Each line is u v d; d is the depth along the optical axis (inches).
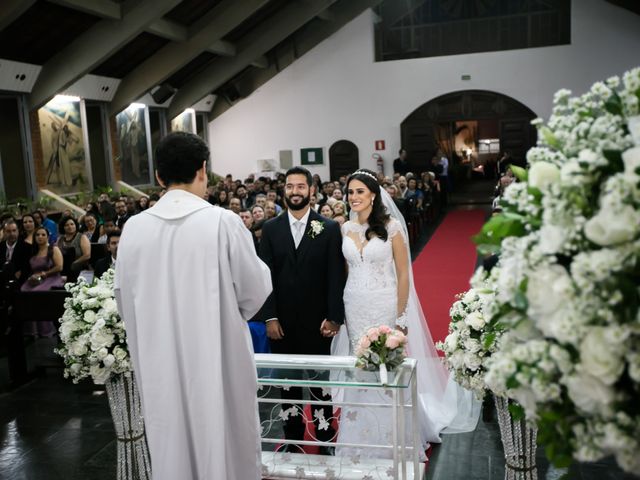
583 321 49.3
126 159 611.2
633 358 48.8
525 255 53.9
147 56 554.9
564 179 52.4
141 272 88.6
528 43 668.1
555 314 50.6
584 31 639.8
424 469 144.3
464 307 106.0
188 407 88.2
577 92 650.8
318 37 696.4
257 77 727.1
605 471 143.5
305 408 165.2
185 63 551.8
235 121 742.5
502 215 59.0
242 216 288.8
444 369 176.9
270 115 732.0
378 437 145.9
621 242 49.5
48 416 192.2
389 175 711.7
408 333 164.9
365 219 146.6
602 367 48.5
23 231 307.6
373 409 145.9
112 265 247.9
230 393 90.7
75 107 527.8
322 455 137.0
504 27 672.4
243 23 592.7
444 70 683.4
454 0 681.6
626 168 50.7
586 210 52.8
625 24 628.1
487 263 198.4
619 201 48.9
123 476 129.5
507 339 61.1
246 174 748.0
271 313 145.4
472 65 675.4
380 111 703.7
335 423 161.9
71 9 418.9
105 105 572.7
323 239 146.0
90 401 204.1
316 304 146.2
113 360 119.7
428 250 446.0
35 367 231.8
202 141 91.7
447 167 679.1
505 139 677.9
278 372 116.4
